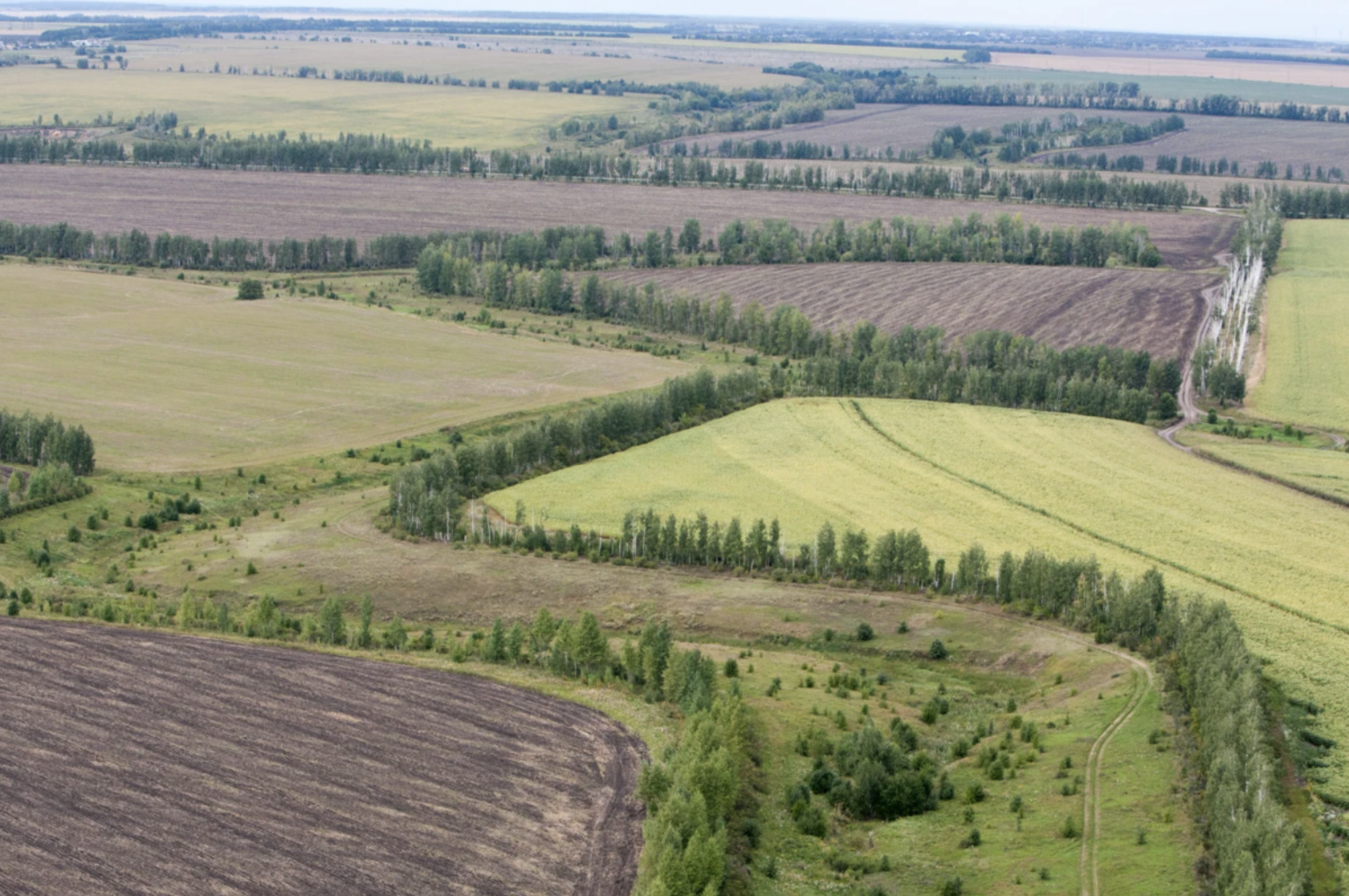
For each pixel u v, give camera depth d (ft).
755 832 266.36
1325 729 301.43
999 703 341.62
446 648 365.20
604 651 342.64
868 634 383.86
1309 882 234.58
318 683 326.24
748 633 389.60
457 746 290.76
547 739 296.10
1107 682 338.75
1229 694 284.82
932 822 277.23
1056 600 386.93
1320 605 387.55
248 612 374.84
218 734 291.79
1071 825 262.47
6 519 462.19
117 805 257.96
